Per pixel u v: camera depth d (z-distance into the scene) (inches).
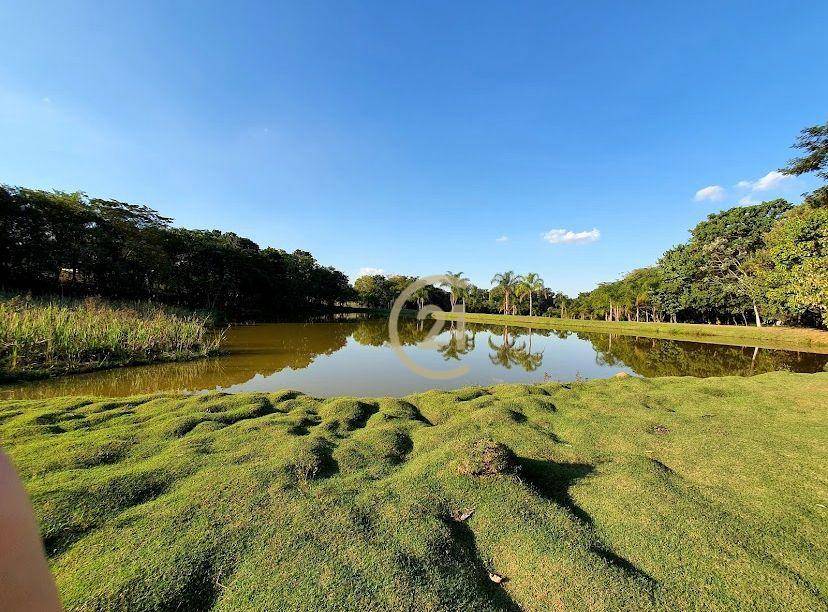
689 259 1245.7
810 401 269.9
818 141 534.0
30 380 360.2
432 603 92.8
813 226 645.3
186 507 128.8
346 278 2356.1
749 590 97.2
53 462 160.4
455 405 270.2
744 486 148.3
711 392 299.0
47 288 898.7
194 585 97.6
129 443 185.5
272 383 397.7
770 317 1074.1
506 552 111.9
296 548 110.1
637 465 164.6
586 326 1317.7
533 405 262.5
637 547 113.6
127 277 1043.3
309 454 167.8
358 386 388.5
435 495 138.3
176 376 418.9
